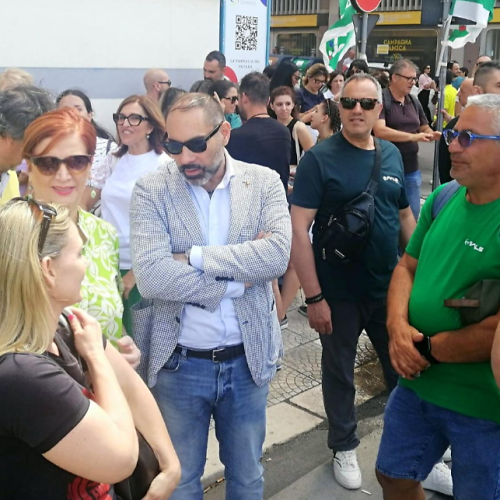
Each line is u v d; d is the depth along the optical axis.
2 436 1.40
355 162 3.15
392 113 6.08
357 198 3.11
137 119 3.44
